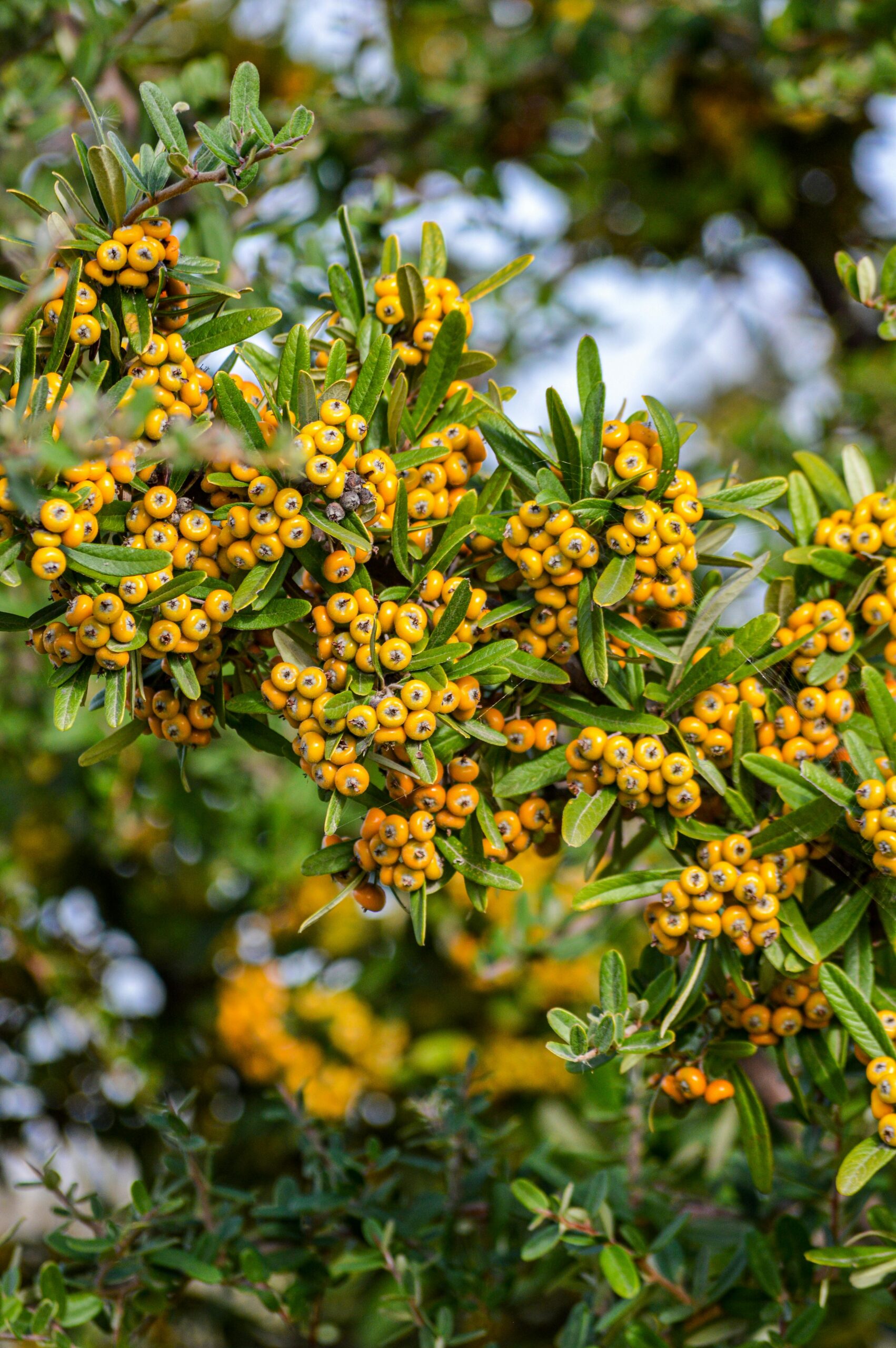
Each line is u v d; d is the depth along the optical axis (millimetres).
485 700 903
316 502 870
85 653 872
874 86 1345
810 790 893
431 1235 1045
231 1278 1010
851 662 935
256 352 920
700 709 901
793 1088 922
